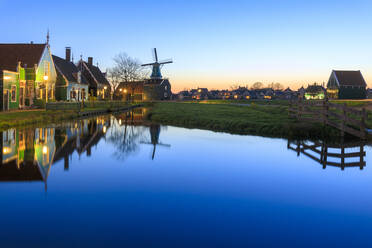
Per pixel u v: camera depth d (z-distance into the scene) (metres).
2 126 18.27
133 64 76.12
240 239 5.21
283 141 16.17
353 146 14.85
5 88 29.02
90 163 10.61
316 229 5.68
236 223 5.88
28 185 7.85
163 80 101.56
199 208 6.59
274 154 12.76
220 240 5.16
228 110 38.62
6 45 35.94
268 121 22.38
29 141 14.37
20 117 22.61
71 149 12.93
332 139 16.89
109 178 8.78
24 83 33.25
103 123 25.70
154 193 7.54
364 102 55.50
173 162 11.12
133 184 8.26
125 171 9.66
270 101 80.94
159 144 15.03
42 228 5.44
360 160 11.82
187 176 9.20
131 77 75.75
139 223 5.75
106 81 71.62
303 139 16.91
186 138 17.17
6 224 5.58
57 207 6.43
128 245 4.89
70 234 5.23
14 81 30.84
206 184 8.41
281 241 5.16
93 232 5.32
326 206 6.89
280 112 31.98
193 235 5.30
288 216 6.26
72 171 9.40
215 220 5.98
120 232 5.36
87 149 13.22
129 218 5.97
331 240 5.24
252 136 18.00
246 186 8.29
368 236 5.41
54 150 12.53
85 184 8.11
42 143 13.98
